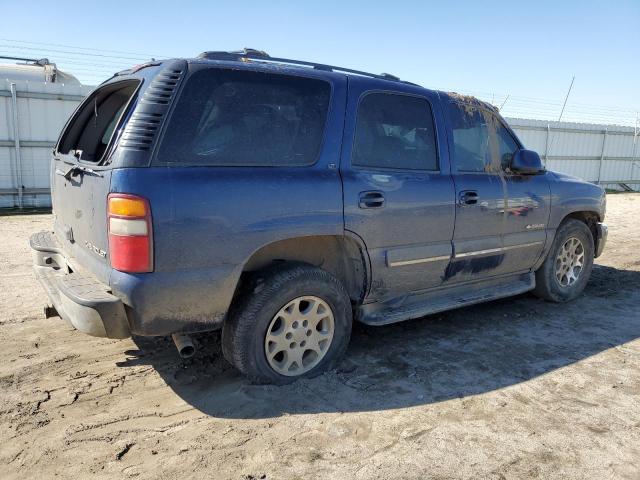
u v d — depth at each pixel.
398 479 2.57
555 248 5.15
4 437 2.85
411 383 3.56
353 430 2.98
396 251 3.78
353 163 3.59
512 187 4.53
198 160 3.02
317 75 3.57
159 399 3.29
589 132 21.06
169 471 2.60
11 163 12.45
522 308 5.22
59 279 3.21
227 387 3.44
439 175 4.05
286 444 2.83
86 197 3.19
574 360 3.99
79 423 3.00
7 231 9.18
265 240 3.17
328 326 3.60
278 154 3.30
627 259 7.62
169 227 2.86
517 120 19.41
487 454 2.78
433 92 4.20
